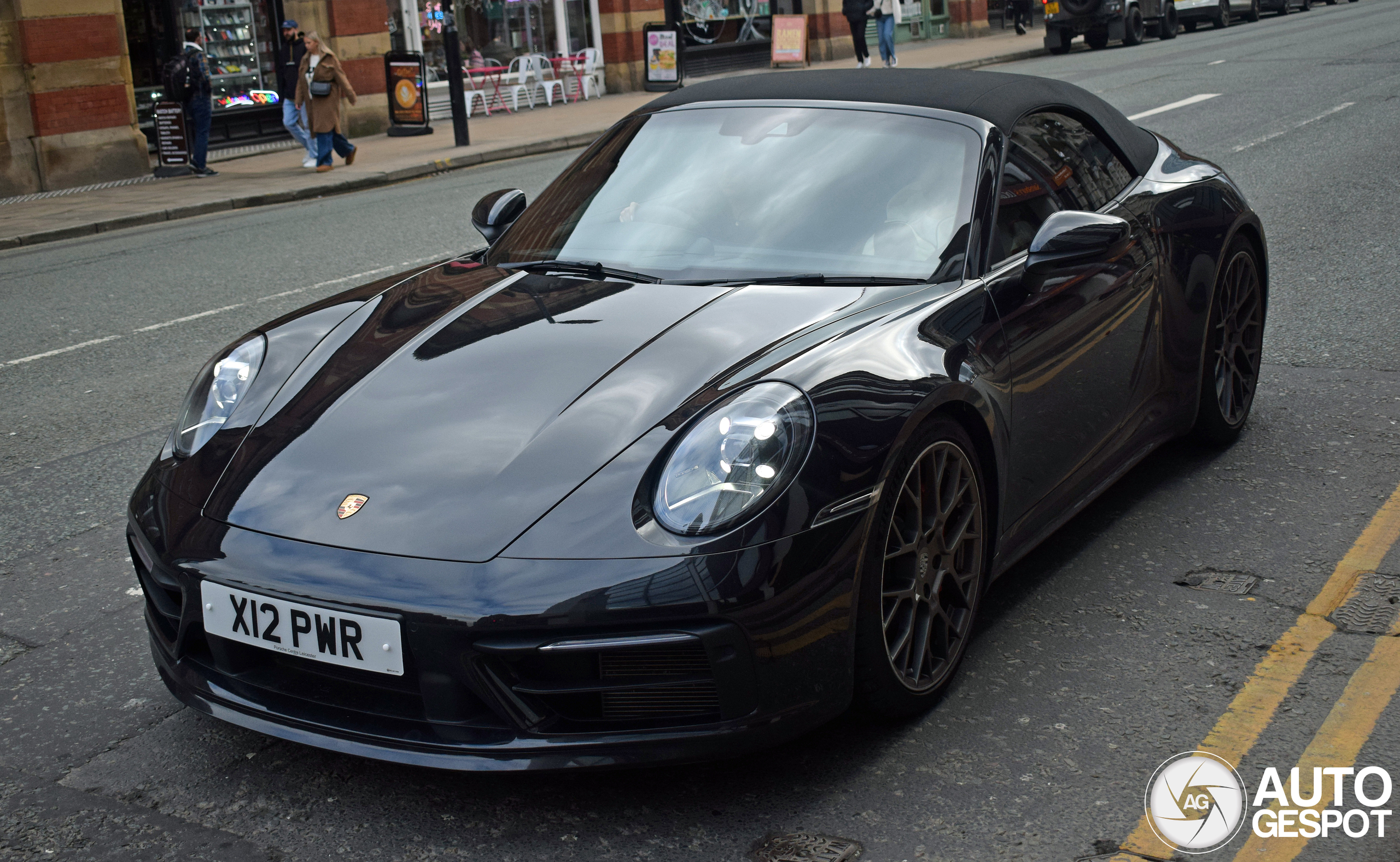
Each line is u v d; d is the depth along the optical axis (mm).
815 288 3061
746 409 2500
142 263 10047
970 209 3219
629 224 3463
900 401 2637
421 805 2574
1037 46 28906
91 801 2641
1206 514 3859
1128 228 3160
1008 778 2564
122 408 5867
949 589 2900
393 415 2732
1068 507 3447
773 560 2363
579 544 2346
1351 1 38125
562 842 2428
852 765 2635
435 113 20891
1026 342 3096
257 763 2770
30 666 3297
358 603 2373
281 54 18641
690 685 2395
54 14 15188
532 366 2803
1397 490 3928
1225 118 13180
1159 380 3883
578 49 23781
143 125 17578
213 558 2549
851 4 23938
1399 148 10398
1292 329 5750
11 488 4801
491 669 2354
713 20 26047
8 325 7965
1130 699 2848
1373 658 2967
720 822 2463
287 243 10453
